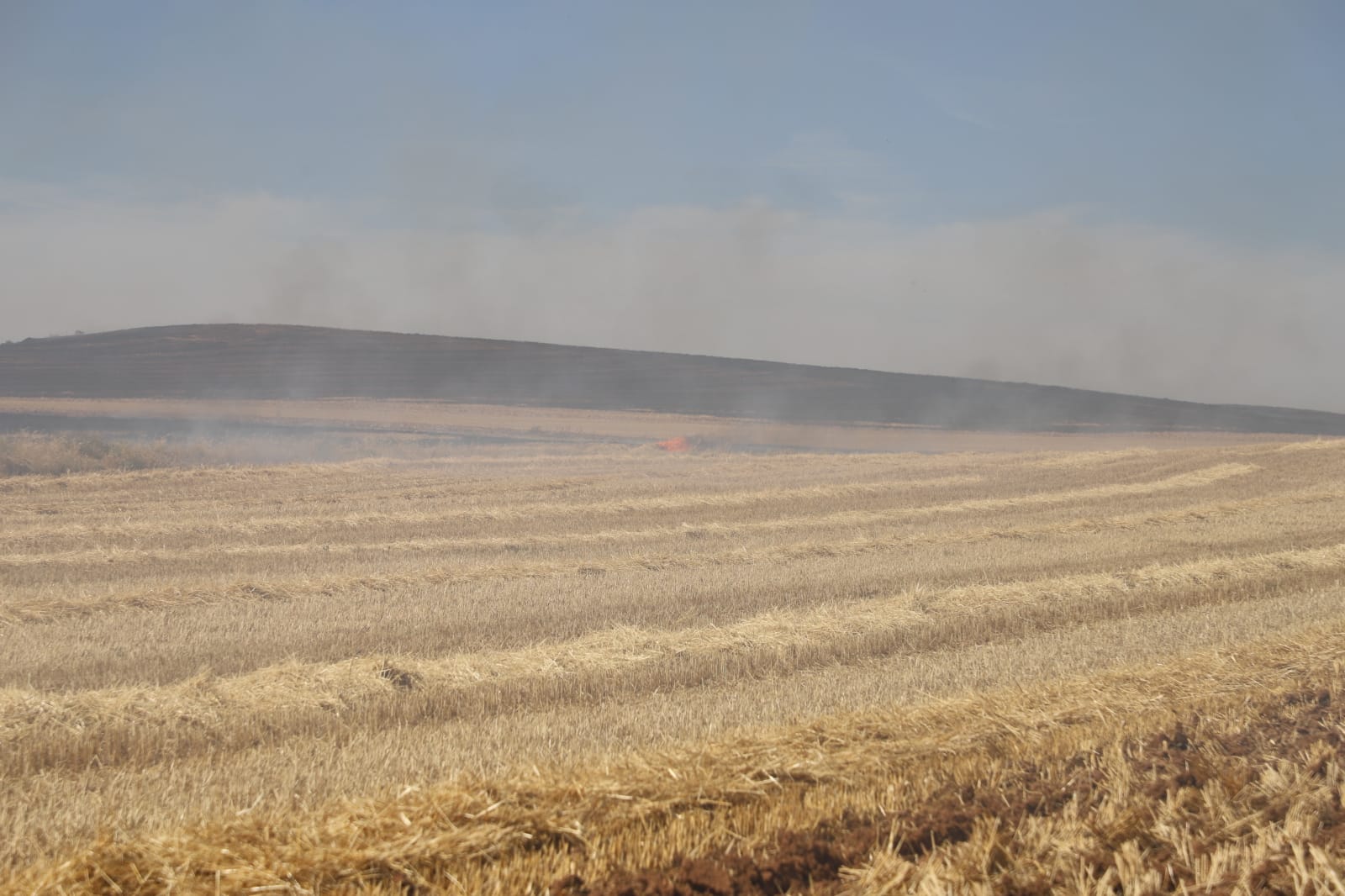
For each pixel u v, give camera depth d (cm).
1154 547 1980
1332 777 712
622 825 641
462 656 1112
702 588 1520
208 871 561
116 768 795
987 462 3788
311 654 1143
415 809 630
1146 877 565
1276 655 1091
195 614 1322
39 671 1055
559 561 1758
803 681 1062
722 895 567
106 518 2145
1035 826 627
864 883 565
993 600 1434
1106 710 907
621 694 1020
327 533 2053
